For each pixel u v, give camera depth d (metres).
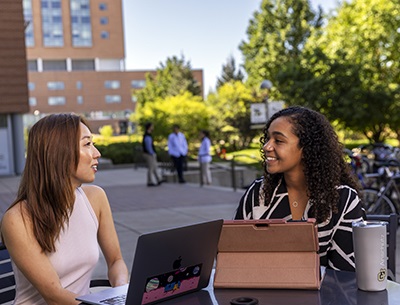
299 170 2.58
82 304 2.16
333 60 29.39
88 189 2.87
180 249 2.04
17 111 24.02
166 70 64.00
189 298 2.13
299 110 2.60
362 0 29.31
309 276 2.12
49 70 105.38
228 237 2.21
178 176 18.25
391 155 9.74
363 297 2.03
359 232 2.08
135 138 49.53
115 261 2.94
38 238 2.48
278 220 2.16
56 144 2.52
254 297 2.08
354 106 28.50
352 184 2.68
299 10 42.81
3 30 23.72
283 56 41.56
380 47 29.28
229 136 45.16
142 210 11.30
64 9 103.50
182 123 40.66
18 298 2.59
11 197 15.62
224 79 74.62
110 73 98.44
